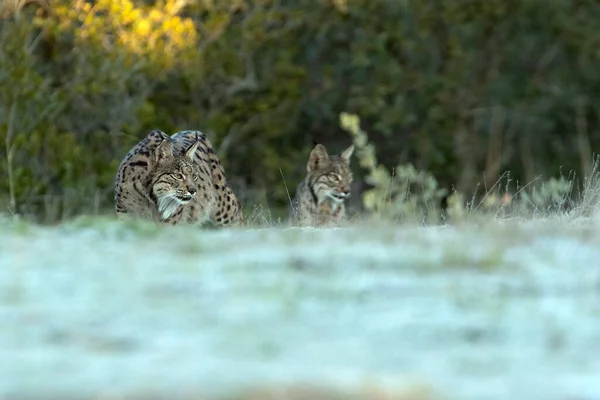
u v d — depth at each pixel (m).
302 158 51.53
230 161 50.84
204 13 51.22
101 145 46.34
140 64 45.28
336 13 52.09
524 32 55.88
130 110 46.66
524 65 56.19
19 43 43.84
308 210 36.00
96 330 14.09
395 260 18.55
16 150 43.84
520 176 54.78
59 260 18.34
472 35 54.88
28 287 16.33
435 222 25.92
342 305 15.52
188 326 14.34
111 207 44.00
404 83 53.16
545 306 15.61
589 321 14.78
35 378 11.99
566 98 55.25
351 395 11.32
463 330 14.27
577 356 13.23
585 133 55.38
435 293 16.31
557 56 56.34
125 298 15.70
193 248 19.56
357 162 52.22
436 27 54.53
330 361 12.88
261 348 13.38
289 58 51.12
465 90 54.31
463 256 18.64
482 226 22.69
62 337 13.81
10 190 41.09
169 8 46.16
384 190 25.84
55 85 47.44
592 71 56.12
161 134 30.80
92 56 45.19
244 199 49.06
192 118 49.25
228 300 15.66
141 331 14.09
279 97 51.34
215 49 49.44
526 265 18.56
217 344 13.54
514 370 12.63
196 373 12.20
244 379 11.93
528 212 28.72
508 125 54.97
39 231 22.05
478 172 54.06
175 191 29.83
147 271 17.50
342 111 53.22
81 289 16.22
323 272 17.73
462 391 11.59
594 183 33.62
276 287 16.39
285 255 18.73
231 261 18.30
